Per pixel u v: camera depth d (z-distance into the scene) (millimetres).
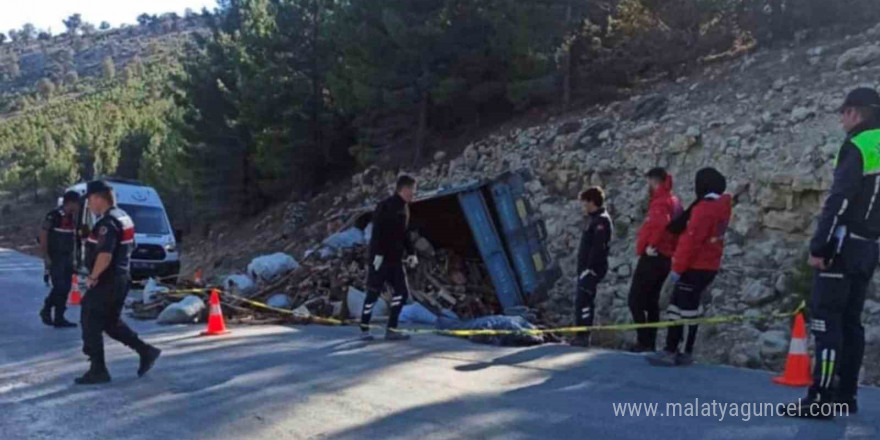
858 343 6086
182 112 37500
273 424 6430
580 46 22984
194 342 10547
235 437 6125
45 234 12289
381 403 6957
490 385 7555
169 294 14359
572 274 15812
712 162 15672
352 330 11570
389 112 26406
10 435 6348
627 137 18188
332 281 14617
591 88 22094
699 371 8078
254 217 34719
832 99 15281
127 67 159375
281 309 13695
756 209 13930
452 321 13008
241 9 36781
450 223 16766
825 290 5898
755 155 14867
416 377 7957
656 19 22812
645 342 9344
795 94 16344
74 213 12391
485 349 9586
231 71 34219
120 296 8109
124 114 90500
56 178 75875
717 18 22219
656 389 7238
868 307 10812
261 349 9836
